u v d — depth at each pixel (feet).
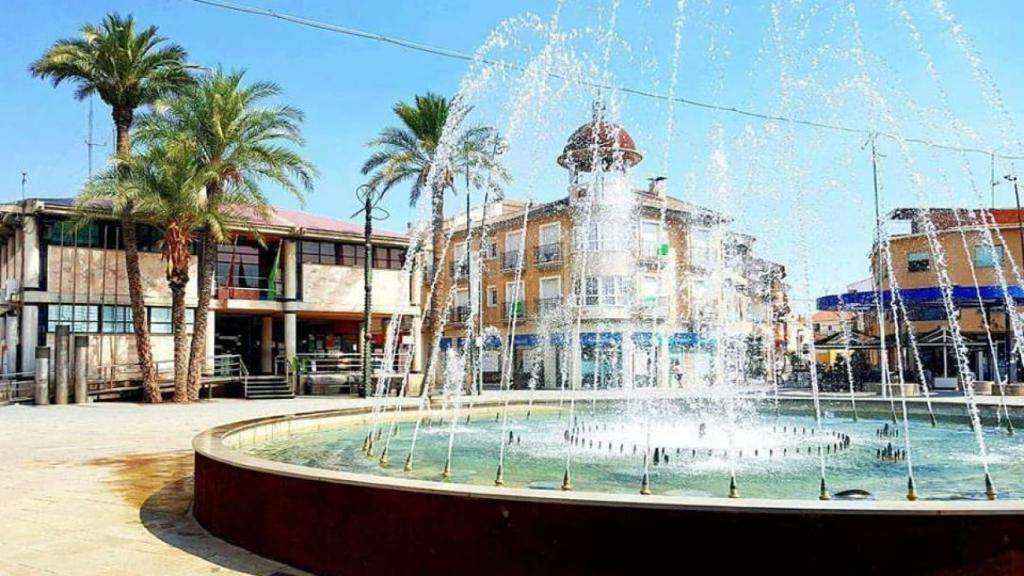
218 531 21.03
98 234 94.84
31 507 25.54
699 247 131.13
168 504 26.05
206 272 90.27
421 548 16.12
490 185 104.01
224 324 115.55
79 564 18.37
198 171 85.35
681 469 27.76
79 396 84.12
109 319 94.99
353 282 114.93
